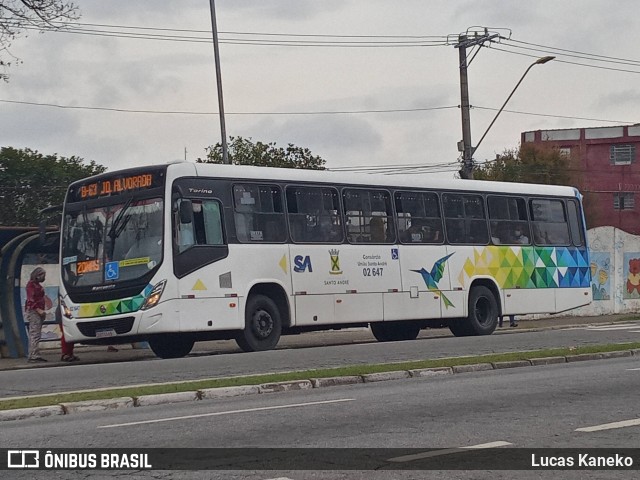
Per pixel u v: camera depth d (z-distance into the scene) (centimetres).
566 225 2777
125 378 1531
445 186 2478
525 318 3516
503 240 2597
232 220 2020
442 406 1180
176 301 1905
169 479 794
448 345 2095
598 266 3716
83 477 805
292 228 2130
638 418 1079
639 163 7262
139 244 1941
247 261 2030
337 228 2219
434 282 2408
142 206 1955
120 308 1931
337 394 1338
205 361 1791
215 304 1964
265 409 1173
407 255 2355
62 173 4853
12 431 1061
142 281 1916
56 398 1265
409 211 2384
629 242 3809
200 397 1319
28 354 2238
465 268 2488
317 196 2194
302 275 2130
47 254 2506
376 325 2606
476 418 1084
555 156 6962
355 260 2241
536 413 1117
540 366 1720
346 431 1006
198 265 1945
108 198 2008
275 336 2075
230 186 2031
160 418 1123
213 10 3192
